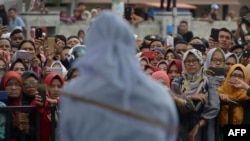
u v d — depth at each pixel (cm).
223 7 3975
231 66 1148
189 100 1023
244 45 1731
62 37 1733
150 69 1191
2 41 1470
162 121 533
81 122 535
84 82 541
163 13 3056
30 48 1388
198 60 1039
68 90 542
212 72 1109
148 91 537
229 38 1477
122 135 531
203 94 1036
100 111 533
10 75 1020
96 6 3741
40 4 2784
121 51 545
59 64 1266
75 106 538
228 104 1052
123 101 535
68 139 541
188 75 1046
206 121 1037
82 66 545
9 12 2420
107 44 546
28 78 1031
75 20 2845
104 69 540
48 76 1027
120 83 537
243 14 3541
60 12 2959
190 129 1035
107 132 532
